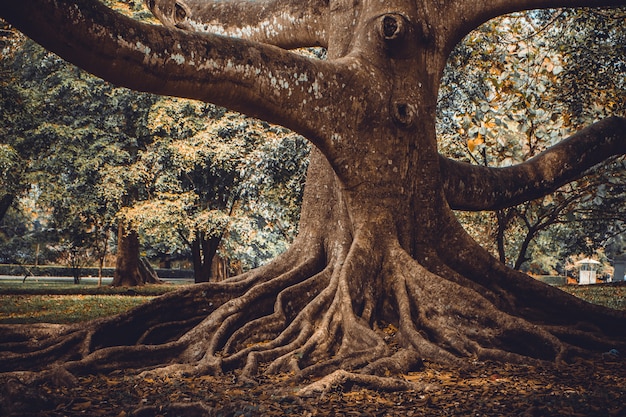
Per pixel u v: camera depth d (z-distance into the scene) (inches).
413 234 415.5
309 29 495.8
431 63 430.6
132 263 1302.9
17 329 372.2
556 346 359.9
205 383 301.7
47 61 1074.1
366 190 402.9
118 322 368.8
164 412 250.7
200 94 345.1
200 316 393.4
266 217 939.3
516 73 743.7
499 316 374.6
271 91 358.9
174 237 1157.7
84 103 1095.0
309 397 268.8
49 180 1069.8
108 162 1078.4
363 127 399.5
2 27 1002.7
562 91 705.0
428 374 323.0
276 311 379.2
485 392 281.6
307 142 810.2
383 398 273.9
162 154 1064.2
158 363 345.4
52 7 289.1
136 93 1067.3
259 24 516.4
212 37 344.2
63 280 1830.7
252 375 314.2
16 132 1061.1
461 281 418.3
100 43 305.9
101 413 248.7
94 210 1105.4
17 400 259.3
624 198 860.6
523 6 445.1
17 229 1839.3
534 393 272.8
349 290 378.6
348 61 400.5
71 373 310.0
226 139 1055.6
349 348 353.4
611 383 305.7
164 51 323.3
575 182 852.6
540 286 430.3
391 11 415.8
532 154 819.4
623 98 680.4
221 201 1153.4
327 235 430.6
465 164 498.6
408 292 391.2
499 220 863.1
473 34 730.8
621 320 420.2
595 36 659.4
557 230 1068.5
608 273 2182.6
